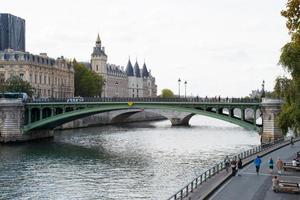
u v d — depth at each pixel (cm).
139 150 9788
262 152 7306
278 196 4222
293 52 4403
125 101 10894
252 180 5009
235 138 12562
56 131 14888
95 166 7719
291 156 6975
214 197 4141
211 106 9912
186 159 8388
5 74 16762
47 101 11506
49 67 18525
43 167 7606
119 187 6019
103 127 17288
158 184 6178
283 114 4988
